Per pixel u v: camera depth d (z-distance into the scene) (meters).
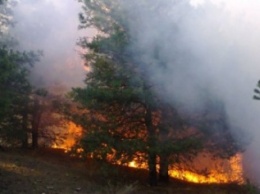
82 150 15.17
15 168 15.20
